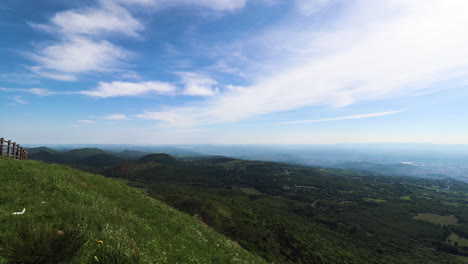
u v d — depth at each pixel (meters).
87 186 14.79
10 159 15.70
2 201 8.03
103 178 19.78
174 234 12.09
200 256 10.30
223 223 63.91
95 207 10.38
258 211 104.88
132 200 16.06
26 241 4.74
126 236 7.64
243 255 15.21
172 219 15.17
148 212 14.61
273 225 83.69
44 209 8.23
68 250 5.09
